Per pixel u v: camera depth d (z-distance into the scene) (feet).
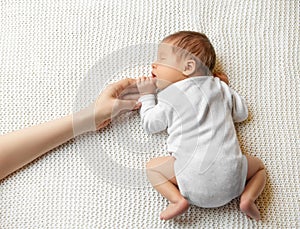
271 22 3.80
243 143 3.39
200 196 3.02
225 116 3.16
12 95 3.56
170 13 3.79
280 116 3.49
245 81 3.59
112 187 3.24
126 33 3.73
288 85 3.59
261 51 3.70
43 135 3.24
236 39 3.73
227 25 3.79
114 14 3.79
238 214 3.18
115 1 3.83
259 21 3.80
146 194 3.22
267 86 3.59
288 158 3.36
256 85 3.59
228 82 3.56
